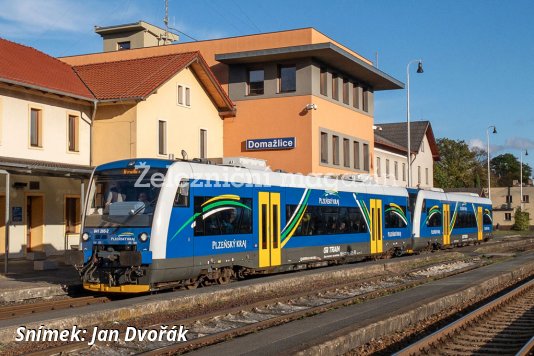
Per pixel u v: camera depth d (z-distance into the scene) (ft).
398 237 100.07
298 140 114.21
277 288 59.82
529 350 34.27
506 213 322.96
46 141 90.17
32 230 92.43
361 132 135.54
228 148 119.03
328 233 79.15
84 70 106.63
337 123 124.06
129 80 99.71
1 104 83.51
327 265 85.40
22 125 86.53
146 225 53.06
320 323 39.93
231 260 60.95
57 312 42.70
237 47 122.31
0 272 71.46
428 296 53.83
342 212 83.30
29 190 90.53
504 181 449.89
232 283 59.41
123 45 156.46
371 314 43.73
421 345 33.30
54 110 91.66
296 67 115.44
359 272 75.66
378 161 167.53
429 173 215.10
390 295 55.11
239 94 119.34
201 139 112.06
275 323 42.50
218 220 59.47
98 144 97.35
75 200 98.94
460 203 134.10
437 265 89.30
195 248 56.29
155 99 99.25
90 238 55.06
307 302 52.08
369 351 33.99
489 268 83.35
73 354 33.19
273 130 116.06
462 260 101.40
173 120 103.45
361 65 122.93
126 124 95.81
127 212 54.03
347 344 33.37
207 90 112.88
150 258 52.19
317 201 77.20
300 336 35.47
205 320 42.39
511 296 55.62
